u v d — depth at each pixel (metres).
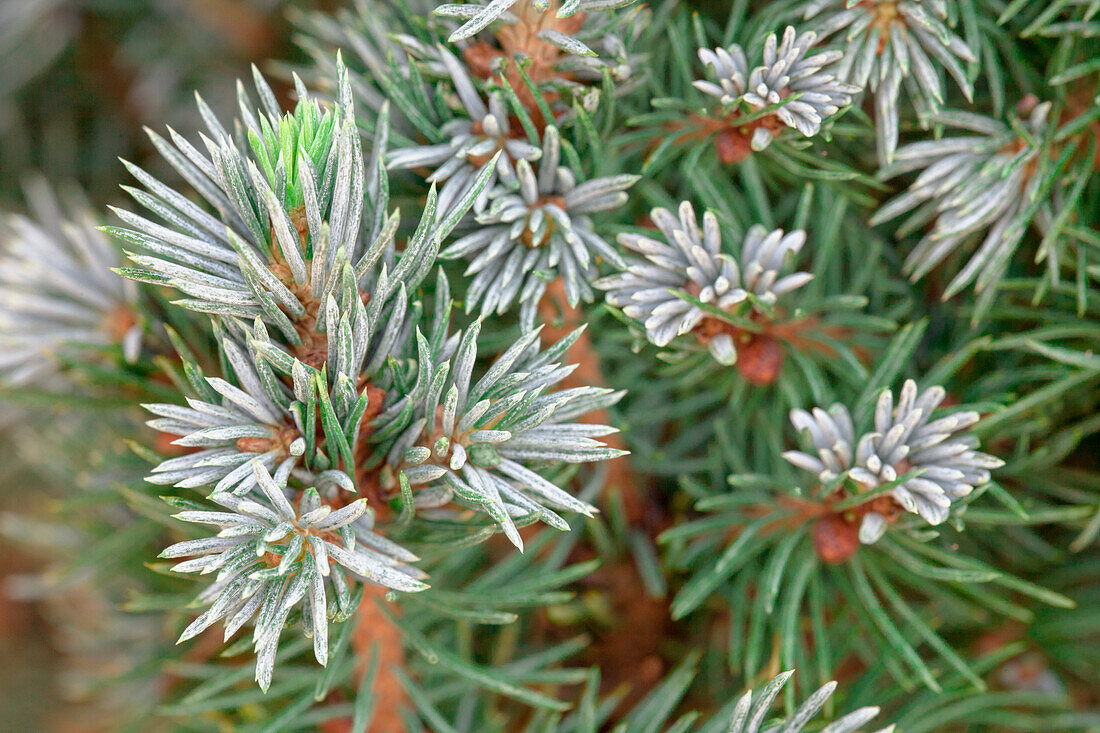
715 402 0.30
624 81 0.29
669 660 0.31
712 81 0.29
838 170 0.28
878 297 0.30
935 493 0.27
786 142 0.29
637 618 0.30
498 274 0.28
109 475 0.30
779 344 0.29
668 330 0.28
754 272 0.28
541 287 0.28
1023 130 0.28
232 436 0.27
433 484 0.27
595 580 0.30
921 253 0.29
